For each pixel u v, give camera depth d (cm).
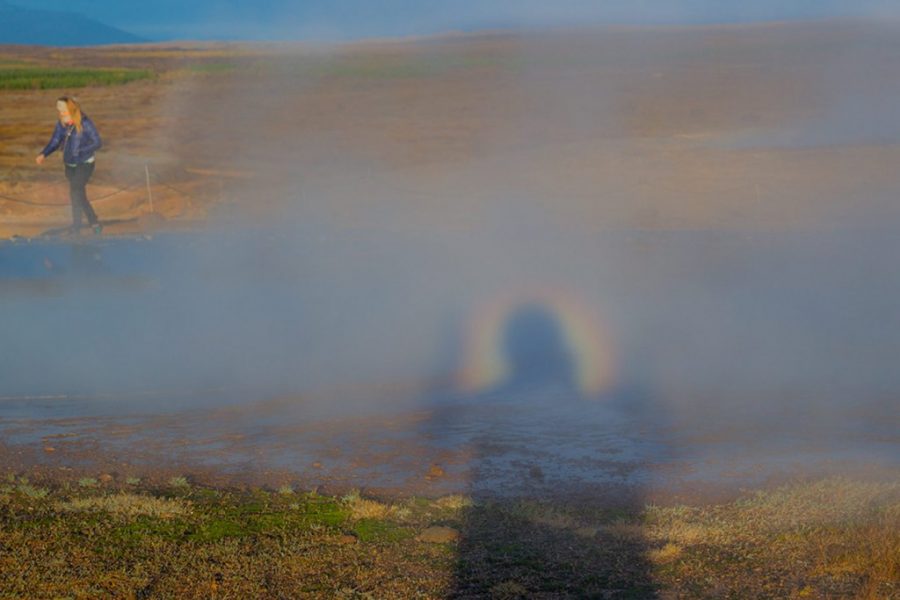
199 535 572
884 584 492
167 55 12000
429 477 690
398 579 516
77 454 725
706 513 610
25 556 532
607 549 555
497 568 530
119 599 485
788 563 525
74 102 1697
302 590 501
